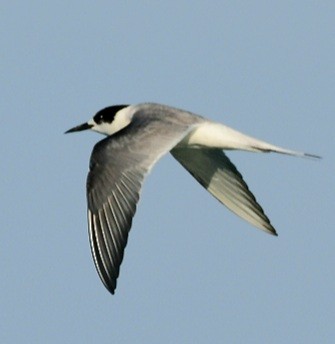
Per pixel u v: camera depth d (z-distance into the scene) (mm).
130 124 20469
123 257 19016
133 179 19484
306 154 20891
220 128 20953
